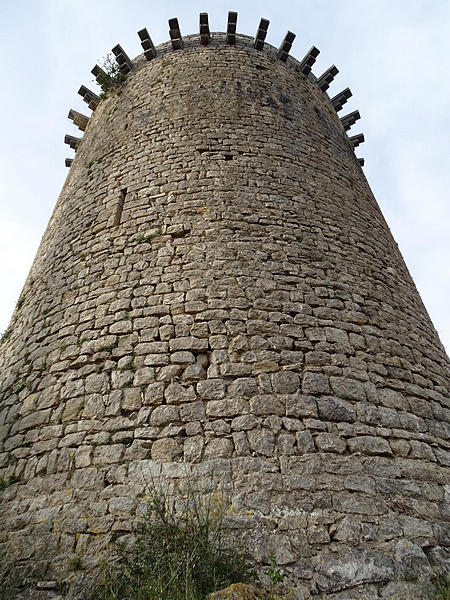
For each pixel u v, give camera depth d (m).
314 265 5.96
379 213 8.37
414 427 4.70
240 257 5.73
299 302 5.43
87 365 5.04
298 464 4.04
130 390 4.63
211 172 6.87
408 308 6.43
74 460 4.29
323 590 3.36
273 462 4.03
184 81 8.80
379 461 4.23
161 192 6.69
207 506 3.76
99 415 4.54
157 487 3.93
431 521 3.94
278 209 6.52
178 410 4.39
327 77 11.16
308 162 7.71
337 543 3.62
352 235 6.85
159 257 5.81
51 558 3.73
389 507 3.93
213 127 7.68
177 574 3.17
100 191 7.38
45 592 3.53
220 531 3.61
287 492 3.86
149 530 3.64
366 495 3.95
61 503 4.05
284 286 5.54
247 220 6.21
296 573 3.43
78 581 3.51
